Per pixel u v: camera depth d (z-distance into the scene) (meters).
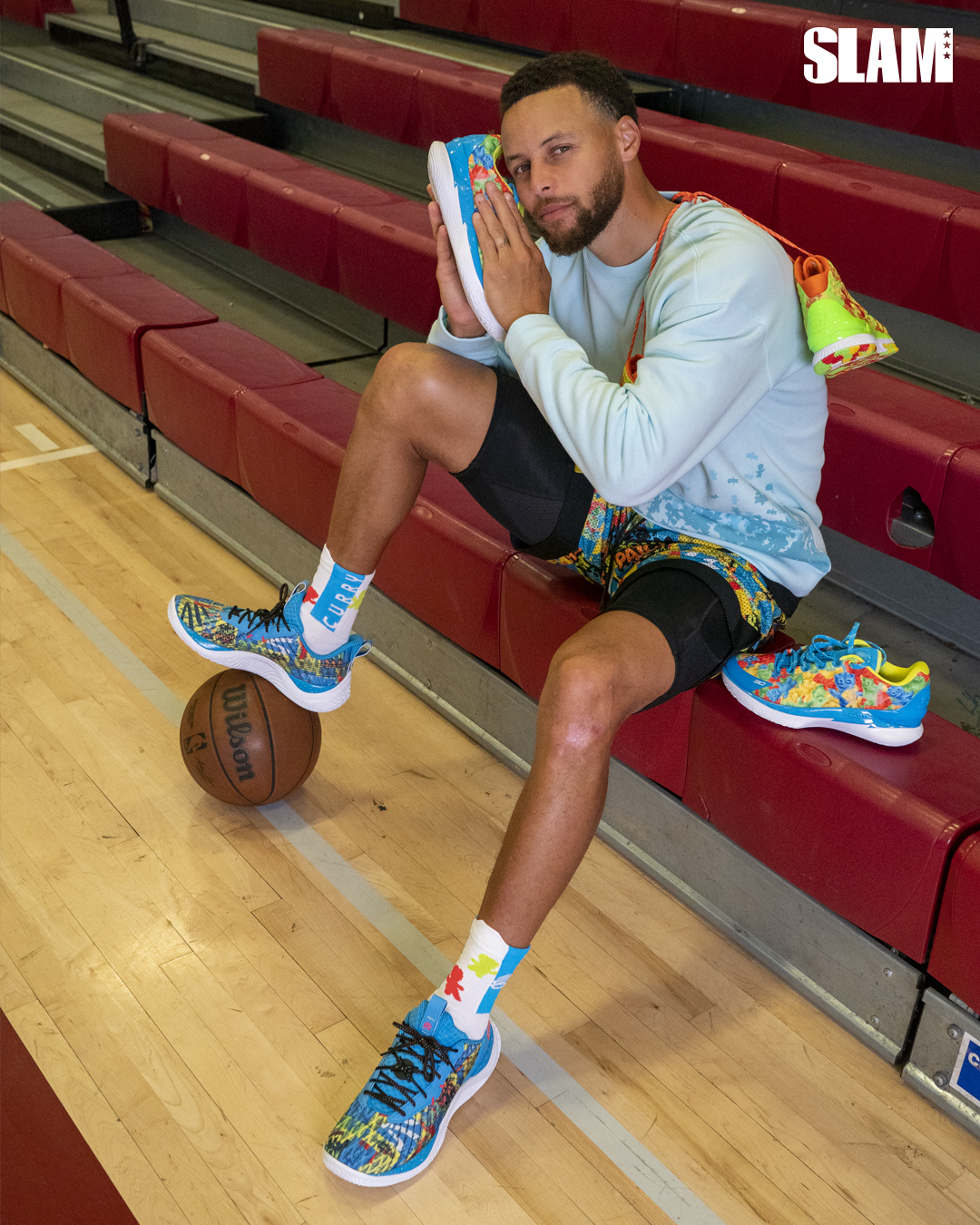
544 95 1.41
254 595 2.59
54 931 1.72
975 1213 1.40
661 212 1.51
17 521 2.83
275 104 4.29
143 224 4.23
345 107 3.74
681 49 3.16
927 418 1.92
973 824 1.44
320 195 3.11
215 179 3.44
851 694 1.56
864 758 1.55
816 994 1.67
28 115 4.86
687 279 1.39
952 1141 1.49
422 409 1.59
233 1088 1.50
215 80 4.61
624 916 1.82
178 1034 1.56
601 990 1.68
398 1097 1.39
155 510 2.93
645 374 1.38
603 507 1.65
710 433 1.42
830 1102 1.53
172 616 1.87
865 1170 1.44
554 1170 1.42
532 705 2.04
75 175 4.42
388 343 3.26
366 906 1.80
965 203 2.27
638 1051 1.59
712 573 1.53
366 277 2.97
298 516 2.45
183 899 1.79
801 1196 1.41
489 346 1.63
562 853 1.34
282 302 3.62
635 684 1.39
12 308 3.46
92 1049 1.53
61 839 1.89
